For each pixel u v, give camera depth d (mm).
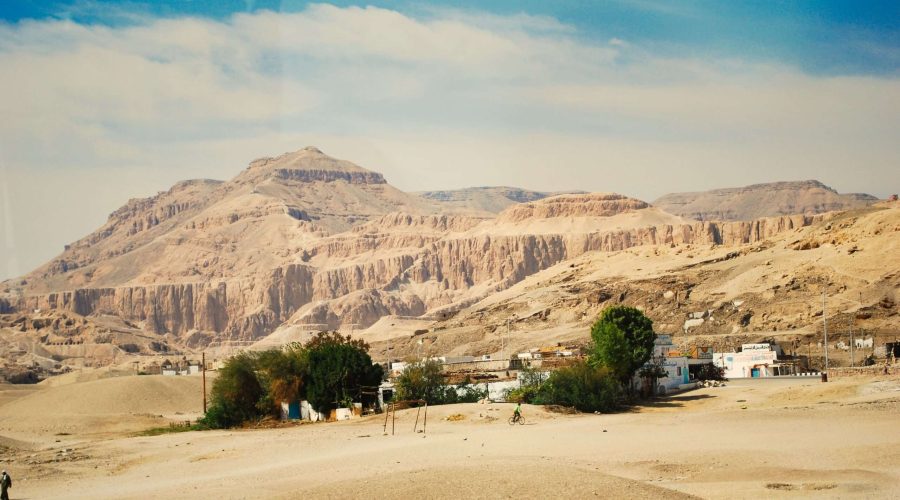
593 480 51125
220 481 67500
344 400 122312
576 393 110500
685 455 70500
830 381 121312
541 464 57250
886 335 181375
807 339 189750
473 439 84000
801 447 72625
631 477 62562
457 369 137500
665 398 124562
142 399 176875
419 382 120625
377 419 109688
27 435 133875
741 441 77062
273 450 86500
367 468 66000
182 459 85062
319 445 88062
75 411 169875
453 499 48500
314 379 123312
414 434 92812
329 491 52125
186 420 148250
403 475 54781
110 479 74875
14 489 71812
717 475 62375
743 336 197625
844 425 84062
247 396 126750
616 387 116312
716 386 133875
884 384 109500
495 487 50031
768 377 148750
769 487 57562
